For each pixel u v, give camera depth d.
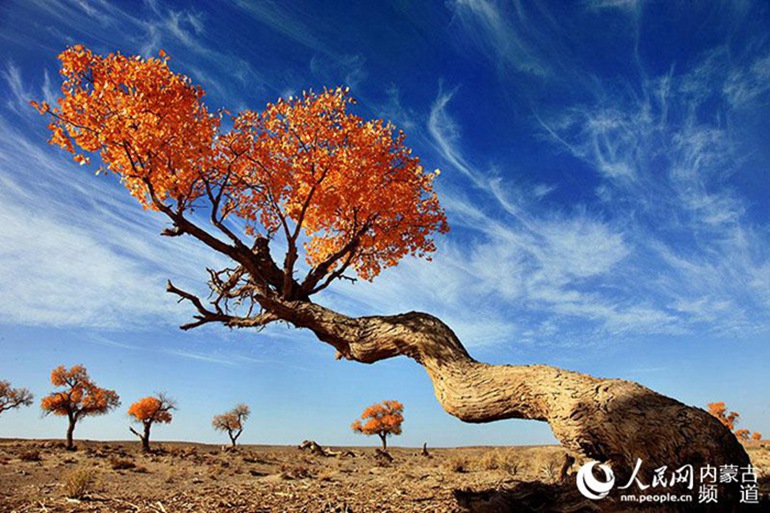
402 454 47.69
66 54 8.28
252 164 10.25
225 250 9.98
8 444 39.78
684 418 5.84
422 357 8.18
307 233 11.96
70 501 11.79
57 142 8.47
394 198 10.58
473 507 8.24
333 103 10.12
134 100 8.51
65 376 39.97
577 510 6.88
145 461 30.91
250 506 10.03
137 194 9.98
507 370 7.27
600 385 6.52
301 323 10.03
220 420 48.56
